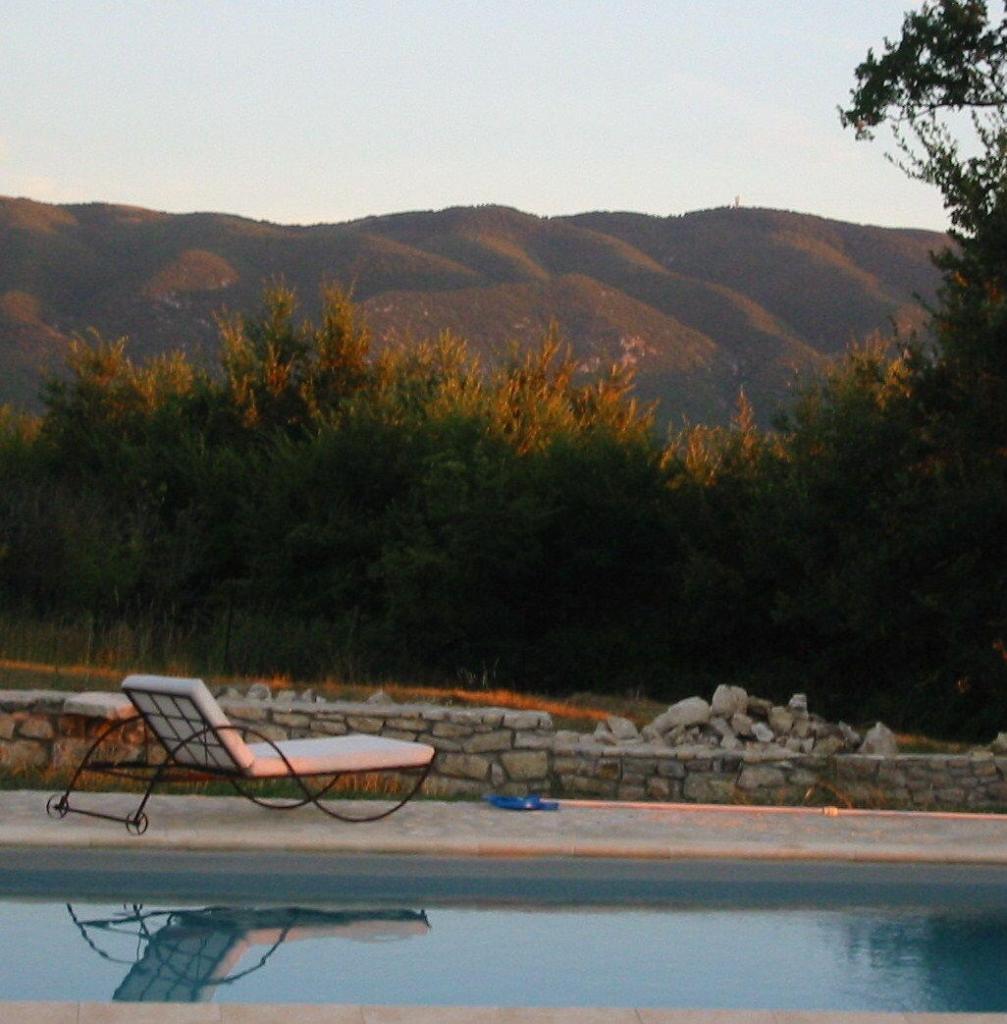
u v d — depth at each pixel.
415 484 28.64
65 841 8.24
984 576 23.36
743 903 8.40
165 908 7.68
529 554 27.06
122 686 9.43
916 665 25.42
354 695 17.52
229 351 34.38
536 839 9.07
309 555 28.95
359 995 6.33
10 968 6.50
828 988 6.71
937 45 23.73
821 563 25.28
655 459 28.80
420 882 8.37
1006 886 8.88
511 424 30.14
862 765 12.55
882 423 24.31
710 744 13.27
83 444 33.25
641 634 27.67
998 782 12.68
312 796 9.64
